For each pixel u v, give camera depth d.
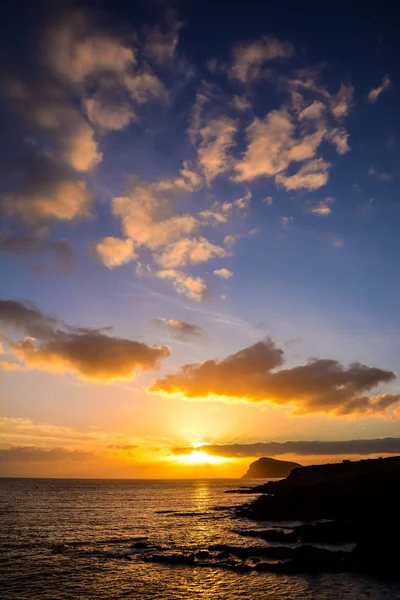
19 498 128.88
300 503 75.25
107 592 30.66
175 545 48.84
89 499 129.38
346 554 38.88
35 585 32.38
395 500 58.97
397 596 29.05
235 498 141.75
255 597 29.25
